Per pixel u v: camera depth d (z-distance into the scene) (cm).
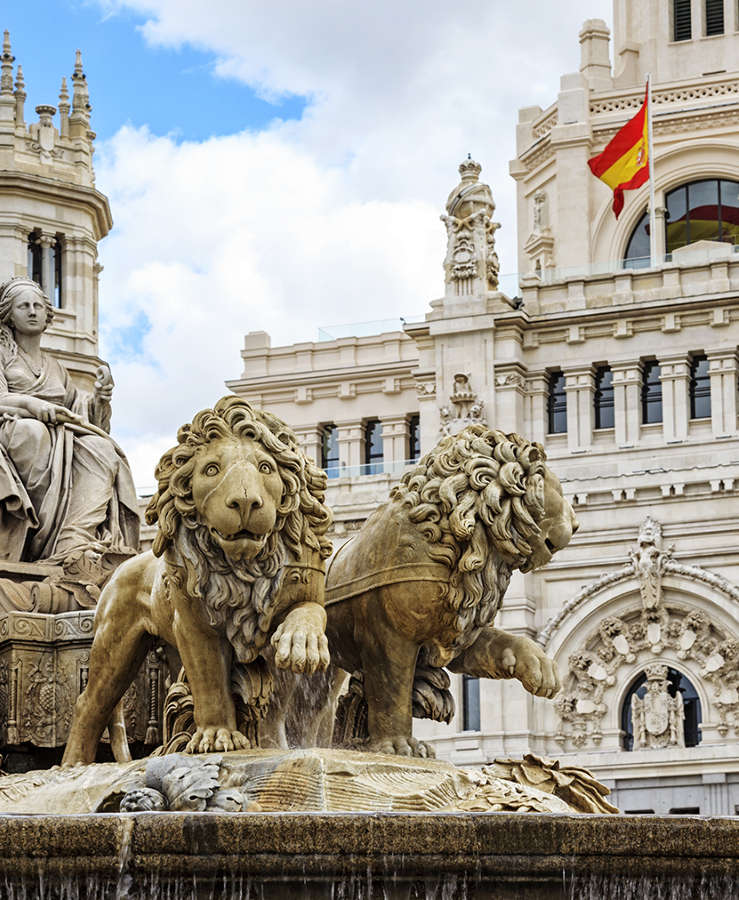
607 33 7856
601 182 7588
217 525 1041
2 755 1354
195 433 1061
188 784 1005
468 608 1125
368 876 872
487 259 6712
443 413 6588
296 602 1082
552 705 6234
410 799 1016
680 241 7431
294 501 1068
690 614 6141
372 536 1145
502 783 1079
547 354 6569
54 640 1360
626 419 6425
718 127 7356
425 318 6700
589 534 6297
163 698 1348
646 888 890
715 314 6381
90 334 5769
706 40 7681
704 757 5969
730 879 891
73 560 1433
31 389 1542
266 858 867
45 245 5803
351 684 1187
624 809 6056
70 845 863
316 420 7719
